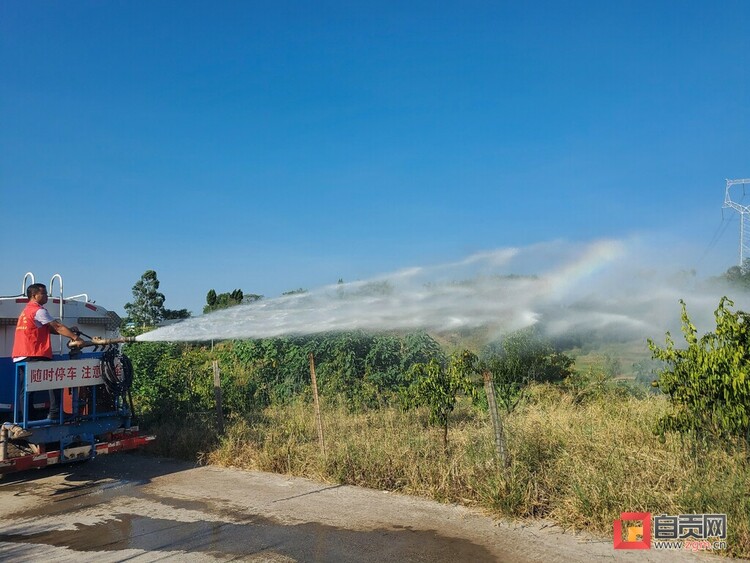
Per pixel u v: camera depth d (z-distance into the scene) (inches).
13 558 252.1
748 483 253.9
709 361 275.7
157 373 551.5
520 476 287.3
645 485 265.4
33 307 358.3
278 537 263.4
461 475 311.7
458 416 443.5
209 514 299.7
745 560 221.6
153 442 448.8
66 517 306.5
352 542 254.7
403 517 281.3
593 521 255.0
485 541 249.3
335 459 353.1
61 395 364.5
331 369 563.2
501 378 435.5
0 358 390.3
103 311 449.7
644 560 225.5
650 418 350.6
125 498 336.2
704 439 290.8
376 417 466.3
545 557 231.8
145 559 245.6
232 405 538.0
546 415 385.4
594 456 299.4
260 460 383.9
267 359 623.5
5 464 336.2
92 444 375.2
